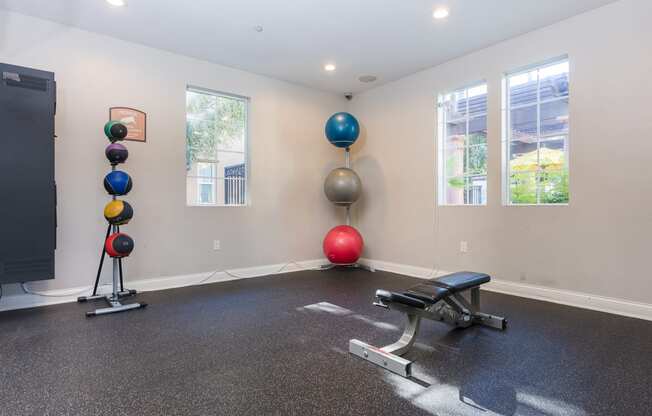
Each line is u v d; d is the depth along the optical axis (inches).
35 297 132.1
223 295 148.5
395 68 181.8
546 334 104.4
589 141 129.5
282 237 198.4
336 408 66.6
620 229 123.0
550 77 144.6
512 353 91.4
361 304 135.3
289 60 172.1
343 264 199.5
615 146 124.0
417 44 155.5
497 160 155.9
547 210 140.6
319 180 213.5
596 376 79.1
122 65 150.5
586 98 130.1
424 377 78.7
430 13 130.7
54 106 124.4
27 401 68.9
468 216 166.2
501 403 68.4
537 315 121.8
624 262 122.2
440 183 179.9
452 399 69.8
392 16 132.6
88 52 143.0
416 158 188.4
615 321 115.6
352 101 223.3
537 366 84.0
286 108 199.9
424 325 112.4
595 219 128.4
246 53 164.4
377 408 66.7
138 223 154.3
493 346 95.9
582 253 131.5
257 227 189.0
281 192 198.1
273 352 91.8
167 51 161.5
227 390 73.0
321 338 101.3
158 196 159.2
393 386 74.7
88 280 142.7
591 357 88.8
